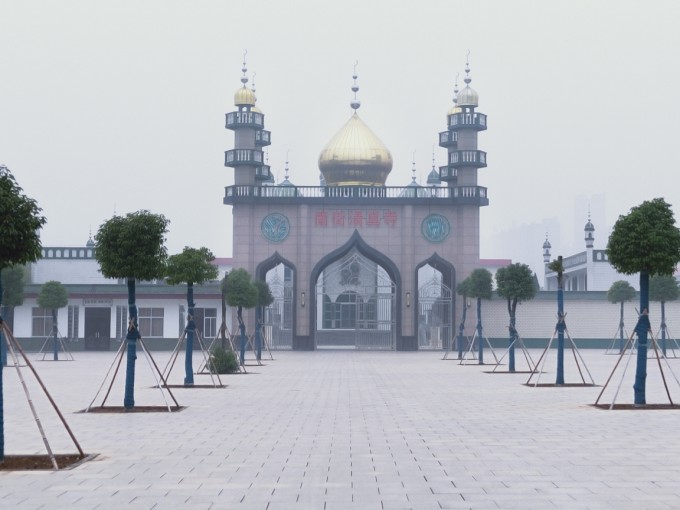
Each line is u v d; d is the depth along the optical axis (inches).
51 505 442.6
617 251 948.6
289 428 778.2
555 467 557.9
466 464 572.1
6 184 605.9
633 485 493.7
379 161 3218.5
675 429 757.3
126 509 432.8
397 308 2930.6
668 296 2304.4
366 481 510.3
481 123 3004.4
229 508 435.2
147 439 701.9
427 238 2974.9
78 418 863.7
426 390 1232.2
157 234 957.2
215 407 978.7
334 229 2955.2
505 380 1445.6
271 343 2957.7
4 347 1835.6
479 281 2031.3
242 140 2972.4
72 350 2815.0
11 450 641.0
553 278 4035.4
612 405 935.7
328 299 3447.3
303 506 439.5
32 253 608.1
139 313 2859.3
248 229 2938.0
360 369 1788.9
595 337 3004.4
